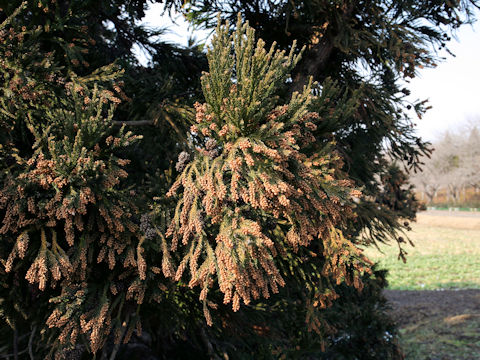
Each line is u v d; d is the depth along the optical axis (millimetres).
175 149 3531
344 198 2213
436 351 8781
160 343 4195
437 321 11047
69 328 2215
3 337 2828
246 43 2018
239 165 1924
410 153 4148
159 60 4457
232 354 4094
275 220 2207
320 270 3234
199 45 4258
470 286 15922
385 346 6086
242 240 1839
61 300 2264
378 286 6270
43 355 2771
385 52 3867
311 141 2352
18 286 2568
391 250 24391
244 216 2053
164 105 3166
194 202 2029
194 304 3244
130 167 3480
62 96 2678
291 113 2068
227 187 2008
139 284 2395
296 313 4547
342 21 3611
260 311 3871
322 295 3150
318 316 3443
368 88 3863
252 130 2025
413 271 18797
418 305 12836
